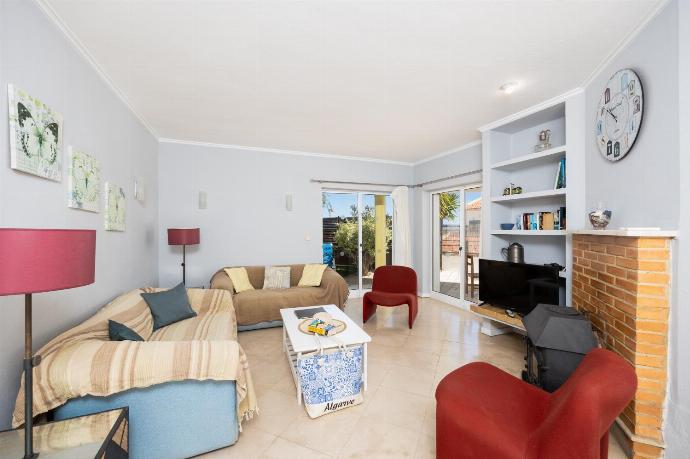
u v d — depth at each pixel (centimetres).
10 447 116
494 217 343
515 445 114
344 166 505
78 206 187
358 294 527
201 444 156
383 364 264
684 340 144
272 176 461
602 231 185
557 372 175
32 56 148
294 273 448
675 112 149
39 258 88
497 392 146
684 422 142
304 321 251
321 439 170
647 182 170
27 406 105
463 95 268
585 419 99
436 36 185
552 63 216
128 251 282
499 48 198
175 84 246
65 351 141
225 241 436
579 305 233
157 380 145
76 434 123
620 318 173
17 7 138
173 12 163
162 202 403
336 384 199
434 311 434
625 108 190
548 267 270
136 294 257
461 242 462
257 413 176
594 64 217
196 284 421
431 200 533
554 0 155
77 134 191
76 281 97
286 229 470
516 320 288
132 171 295
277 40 189
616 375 107
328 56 207
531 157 295
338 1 155
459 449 128
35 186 151
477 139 407
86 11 161
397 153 486
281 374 248
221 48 197
